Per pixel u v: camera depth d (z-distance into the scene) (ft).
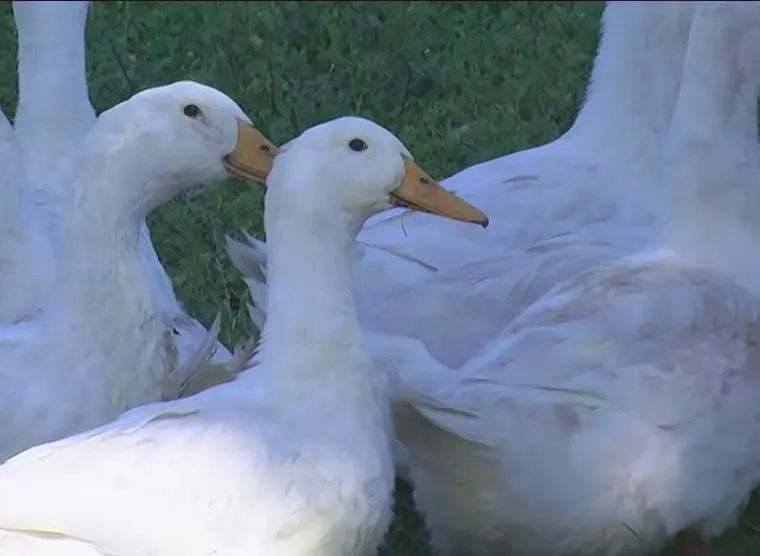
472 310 34.42
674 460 30.71
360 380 30.94
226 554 27.96
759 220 35.24
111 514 27.58
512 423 30.40
